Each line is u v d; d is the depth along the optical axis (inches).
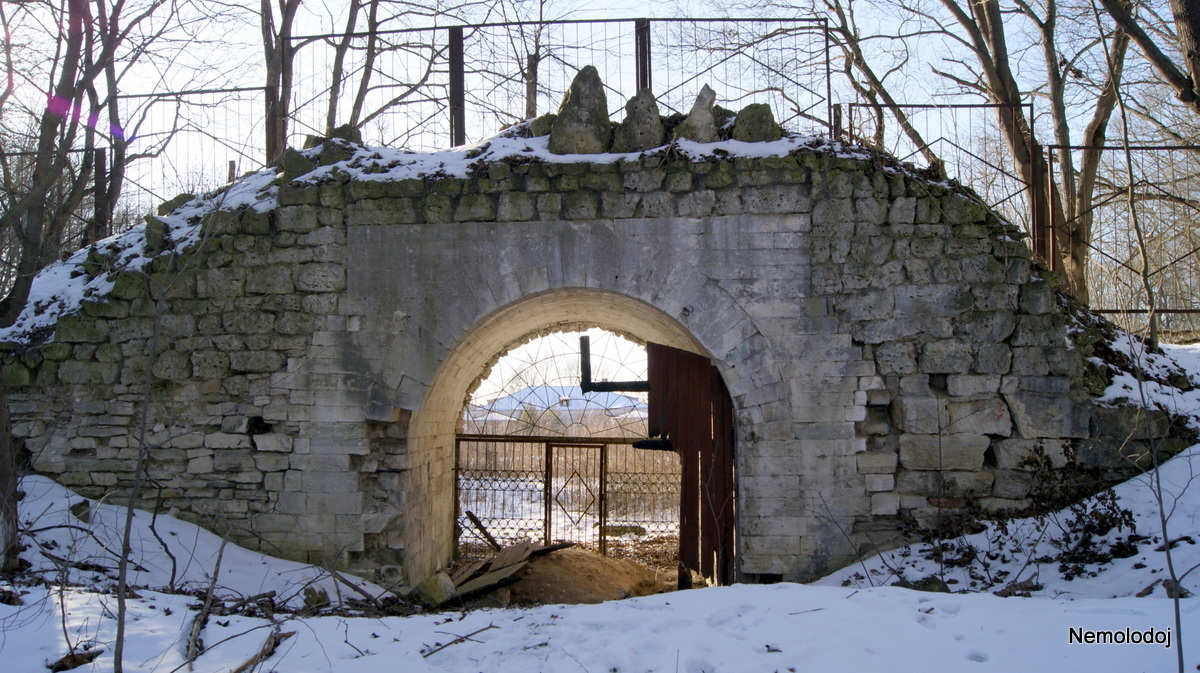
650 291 305.7
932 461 296.0
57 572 247.3
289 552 303.9
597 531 533.6
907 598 217.6
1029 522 286.0
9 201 316.5
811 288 303.0
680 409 337.1
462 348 330.3
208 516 306.2
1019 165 463.2
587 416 590.9
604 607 224.5
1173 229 583.2
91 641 180.9
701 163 307.4
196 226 333.7
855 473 297.3
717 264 305.1
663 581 413.7
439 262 310.2
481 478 478.0
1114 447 295.7
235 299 313.0
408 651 187.9
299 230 313.4
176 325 312.8
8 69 303.4
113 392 311.9
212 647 184.1
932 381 303.7
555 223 309.3
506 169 310.2
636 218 308.2
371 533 307.0
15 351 318.7
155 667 170.9
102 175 416.5
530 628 203.9
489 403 482.3
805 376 300.4
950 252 302.8
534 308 350.3
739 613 208.1
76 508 293.4
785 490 297.4
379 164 325.7
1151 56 335.3
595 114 321.4
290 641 191.9
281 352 310.8
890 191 305.6
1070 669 166.6
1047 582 256.2
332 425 307.3
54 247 374.3
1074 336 316.2
